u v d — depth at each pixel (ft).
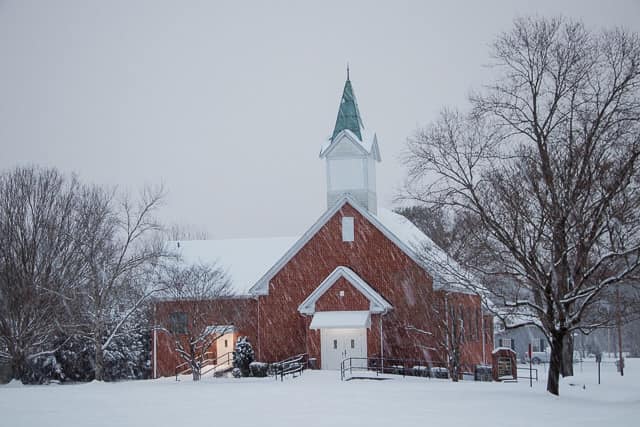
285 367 155.33
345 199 162.09
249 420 69.26
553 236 94.68
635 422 67.36
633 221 91.91
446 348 139.64
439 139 107.14
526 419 69.77
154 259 162.81
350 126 171.32
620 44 97.96
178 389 111.96
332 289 154.51
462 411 76.69
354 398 92.07
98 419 71.36
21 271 156.15
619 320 104.47
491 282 111.55
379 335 151.84
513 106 103.09
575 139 97.25
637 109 96.58
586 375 149.89
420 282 149.79
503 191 99.40
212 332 158.10
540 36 101.24
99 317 148.97
